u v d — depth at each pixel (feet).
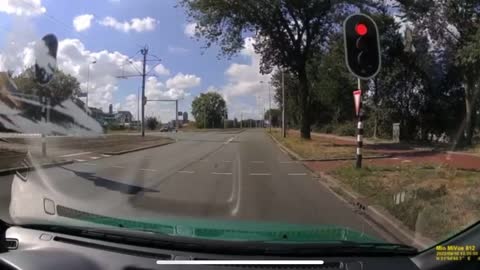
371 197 35.88
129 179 48.62
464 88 109.70
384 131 152.05
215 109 507.71
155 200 34.63
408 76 136.87
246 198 37.52
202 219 17.12
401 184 40.40
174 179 49.98
